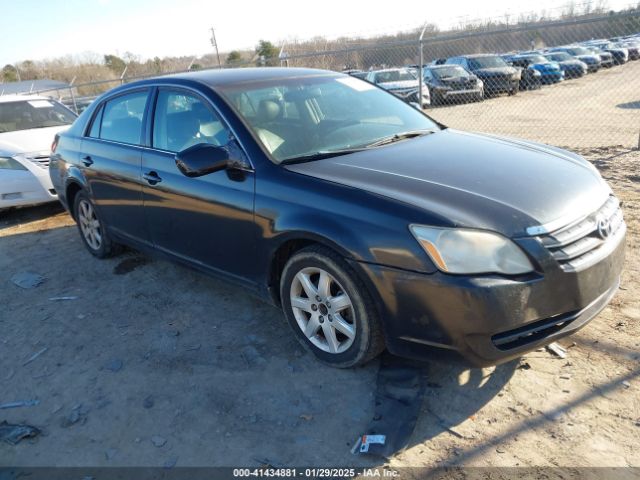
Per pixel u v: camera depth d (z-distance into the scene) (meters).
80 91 30.77
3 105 7.76
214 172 3.26
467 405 2.65
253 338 3.43
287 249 3.11
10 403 3.00
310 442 2.50
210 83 3.64
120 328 3.71
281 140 3.28
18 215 7.21
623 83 21.31
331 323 2.93
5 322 3.98
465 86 16.33
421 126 3.93
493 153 3.23
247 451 2.48
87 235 5.14
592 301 2.62
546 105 15.78
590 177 2.98
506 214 2.46
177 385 3.01
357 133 3.56
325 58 13.23
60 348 3.53
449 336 2.46
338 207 2.70
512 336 2.43
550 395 2.67
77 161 4.74
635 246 4.32
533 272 2.40
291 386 2.90
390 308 2.58
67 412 2.88
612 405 2.56
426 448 2.40
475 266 2.37
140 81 4.23
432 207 2.51
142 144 4.00
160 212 3.83
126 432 2.68
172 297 4.13
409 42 8.73
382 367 2.92
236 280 3.45
